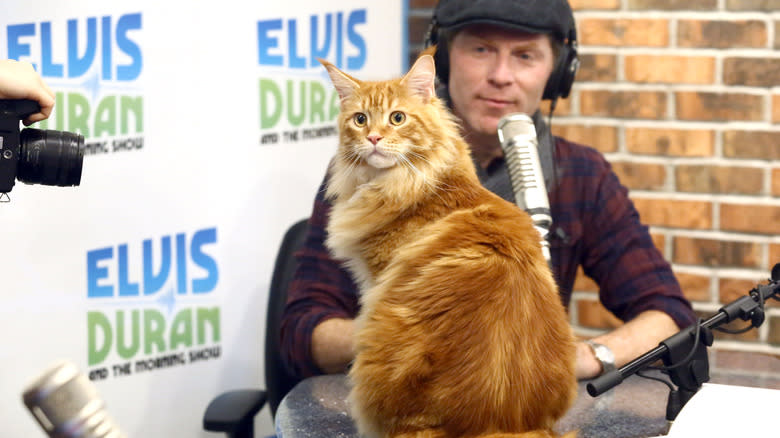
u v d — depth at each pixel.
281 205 2.15
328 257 1.71
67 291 1.75
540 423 1.01
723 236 2.31
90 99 1.75
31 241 1.69
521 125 1.33
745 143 2.27
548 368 1.02
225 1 1.96
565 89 1.79
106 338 1.82
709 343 1.05
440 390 0.98
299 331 1.59
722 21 2.25
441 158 1.19
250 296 2.10
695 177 2.31
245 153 2.04
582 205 1.83
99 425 0.52
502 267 1.03
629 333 1.53
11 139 1.00
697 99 2.29
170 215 1.91
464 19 1.63
